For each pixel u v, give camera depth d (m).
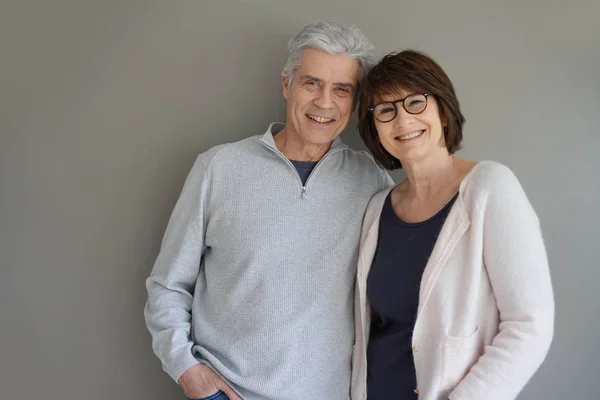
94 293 1.60
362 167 1.43
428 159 1.20
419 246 1.18
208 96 1.59
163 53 1.58
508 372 1.00
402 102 1.16
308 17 1.60
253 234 1.30
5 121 1.57
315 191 1.34
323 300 1.29
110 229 1.59
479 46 1.60
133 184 1.59
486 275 1.10
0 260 1.59
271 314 1.25
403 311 1.19
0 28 1.56
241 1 1.59
